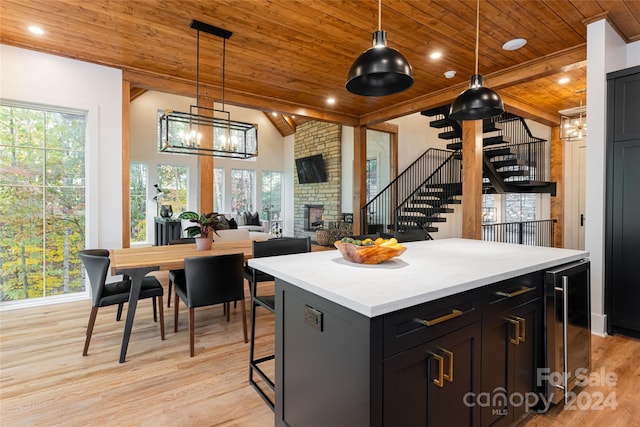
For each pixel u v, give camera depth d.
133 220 9.16
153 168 9.36
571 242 6.61
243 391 2.14
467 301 1.44
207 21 3.19
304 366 1.50
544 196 7.05
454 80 4.64
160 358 2.58
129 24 3.23
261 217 11.33
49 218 3.94
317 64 4.14
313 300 1.42
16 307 3.70
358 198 6.70
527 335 1.79
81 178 4.11
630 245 2.91
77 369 2.40
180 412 1.93
